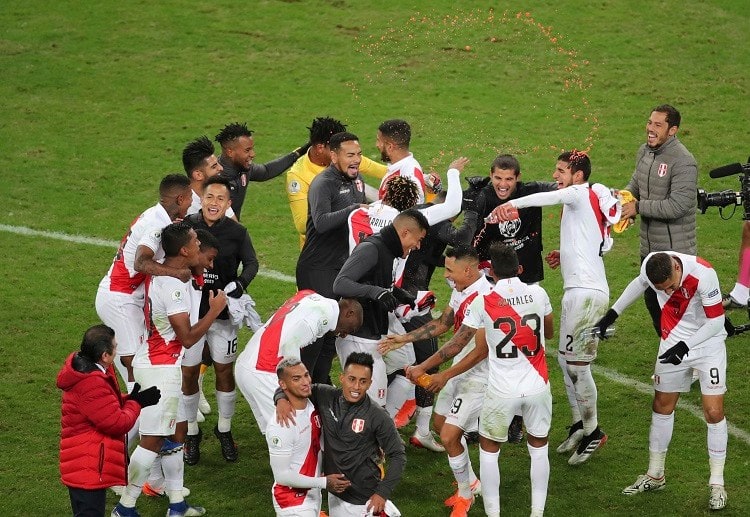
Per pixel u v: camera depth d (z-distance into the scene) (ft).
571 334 97.66
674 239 111.55
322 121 110.52
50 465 95.76
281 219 154.92
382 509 80.07
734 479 94.48
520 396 84.74
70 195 158.20
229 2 225.97
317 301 88.63
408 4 225.15
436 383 88.28
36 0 225.76
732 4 226.99
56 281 133.90
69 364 78.79
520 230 103.30
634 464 98.07
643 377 114.62
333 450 80.53
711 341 90.22
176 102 188.96
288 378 78.02
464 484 88.94
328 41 211.00
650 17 220.02
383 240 90.53
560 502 91.71
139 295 95.91
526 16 219.00
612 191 100.27
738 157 170.30
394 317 98.02
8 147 171.94
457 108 187.52
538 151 172.24
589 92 193.26
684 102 189.47
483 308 85.81
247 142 109.60
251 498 92.38
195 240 86.12
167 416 86.12
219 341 96.12
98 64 200.85
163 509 91.20
